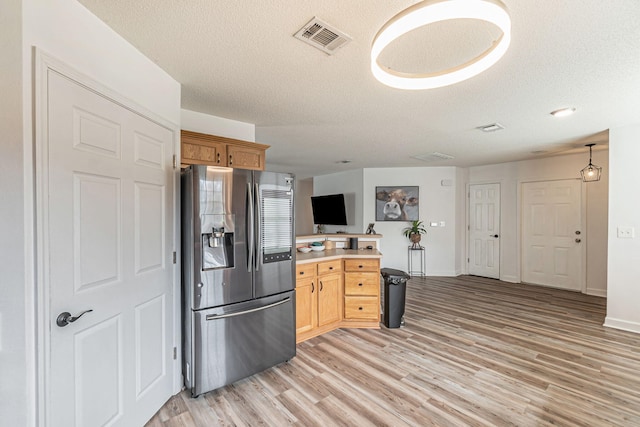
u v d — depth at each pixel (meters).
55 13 1.18
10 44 1.05
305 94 2.38
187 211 2.04
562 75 2.01
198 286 1.99
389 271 3.48
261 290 2.30
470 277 5.84
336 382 2.19
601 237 4.50
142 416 1.70
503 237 5.58
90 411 1.35
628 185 3.11
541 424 1.74
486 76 2.03
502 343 2.85
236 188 2.15
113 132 1.50
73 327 1.26
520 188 5.36
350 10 1.38
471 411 1.86
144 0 1.29
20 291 1.07
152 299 1.80
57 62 1.19
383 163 5.70
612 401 1.96
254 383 2.18
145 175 1.74
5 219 1.05
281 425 1.74
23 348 1.08
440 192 5.98
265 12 1.39
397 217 6.10
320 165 5.98
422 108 2.68
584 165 4.64
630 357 2.56
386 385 2.15
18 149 1.07
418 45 1.69
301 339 2.90
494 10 1.07
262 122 3.12
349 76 2.07
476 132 3.46
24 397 1.08
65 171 1.23
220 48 1.71
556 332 3.12
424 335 3.06
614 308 3.24
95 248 1.38
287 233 2.49
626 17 1.39
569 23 1.45
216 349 2.05
